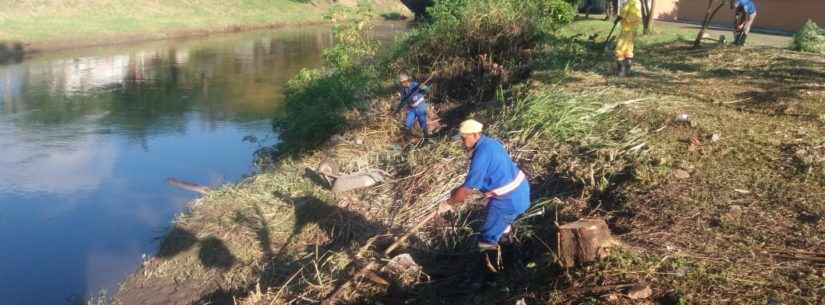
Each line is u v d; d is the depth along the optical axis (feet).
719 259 15.79
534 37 44.68
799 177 20.40
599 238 16.42
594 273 15.78
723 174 21.27
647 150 23.75
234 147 44.39
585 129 26.53
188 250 26.68
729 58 40.88
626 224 18.71
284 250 25.22
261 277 23.53
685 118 26.48
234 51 99.40
